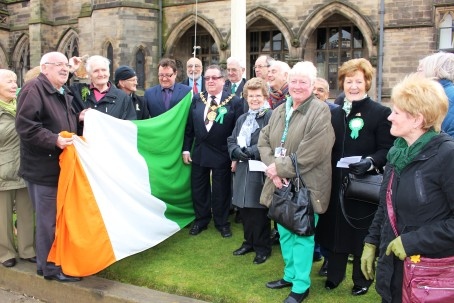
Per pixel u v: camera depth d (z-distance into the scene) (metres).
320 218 4.73
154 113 6.91
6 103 5.55
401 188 2.97
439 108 2.88
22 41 27.38
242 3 8.94
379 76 17.08
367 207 4.39
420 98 2.87
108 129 5.51
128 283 5.09
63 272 4.90
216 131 6.29
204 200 6.66
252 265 5.48
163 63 6.82
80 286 4.95
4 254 5.57
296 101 4.50
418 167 2.90
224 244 6.24
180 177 6.55
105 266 4.86
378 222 3.43
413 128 2.94
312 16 18.22
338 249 4.54
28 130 4.69
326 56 19.75
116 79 6.75
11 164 5.43
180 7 21.05
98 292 4.81
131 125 5.80
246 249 5.87
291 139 4.45
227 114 6.29
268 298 4.56
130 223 5.30
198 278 5.09
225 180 6.50
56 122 4.98
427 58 4.15
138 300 4.61
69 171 4.86
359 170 4.09
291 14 18.72
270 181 4.66
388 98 17.06
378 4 17.00
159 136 6.14
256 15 19.42
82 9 23.34
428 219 2.88
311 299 4.58
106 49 20.94
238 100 6.41
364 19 17.23
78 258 4.80
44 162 4.99
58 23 25.55
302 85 4.38
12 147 5.47
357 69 4.41
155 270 5.33
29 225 5.71
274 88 6.46
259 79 5.62
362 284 4.69
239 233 6.75
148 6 20.95
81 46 23.42
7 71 5.61
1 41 27.59
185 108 6.62
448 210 2.85
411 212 2.92
